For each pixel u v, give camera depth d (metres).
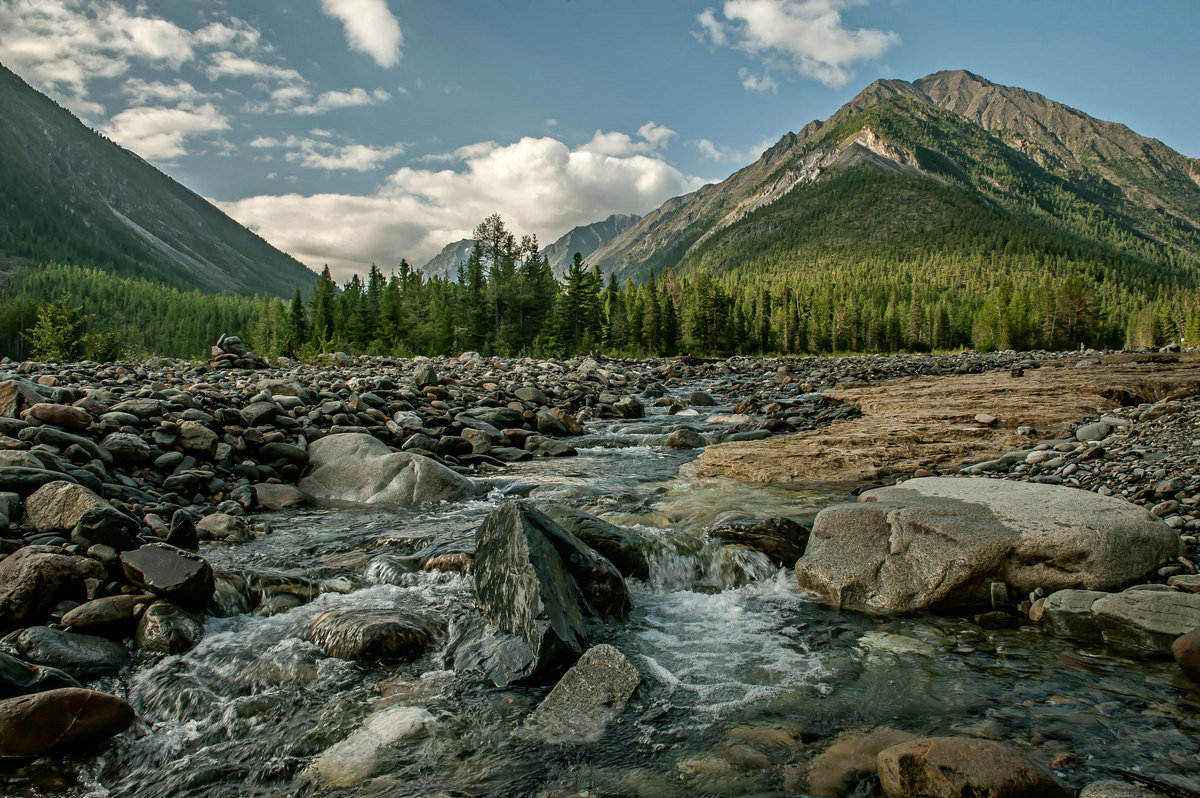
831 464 10.17
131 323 139.38
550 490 8.95
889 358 52.00
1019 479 8.48
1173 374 18.89
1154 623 4.19
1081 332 104.06
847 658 4.29
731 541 6.32
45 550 4.68
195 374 15.56
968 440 11.23
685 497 8.55
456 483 8.88
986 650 4.34
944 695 3.73
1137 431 9.86
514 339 65.75
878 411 15.22
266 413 10.14
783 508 7.78
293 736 3.44
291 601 5.10
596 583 5.05
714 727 3.45
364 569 5.80
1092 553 4.98
